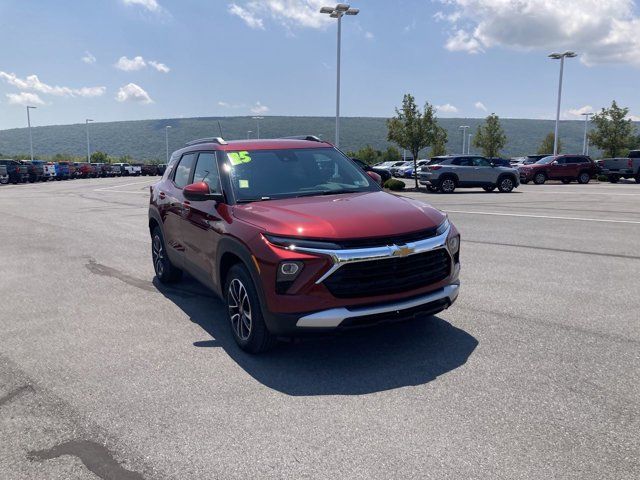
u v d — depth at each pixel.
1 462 2.94
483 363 4.07
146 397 3.67
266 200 4.68
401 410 3.38
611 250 8.58
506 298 5.83
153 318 5.51
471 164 24.14
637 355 4.16
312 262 3.76
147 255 9.12
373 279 3.84
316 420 3.29
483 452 2.87
